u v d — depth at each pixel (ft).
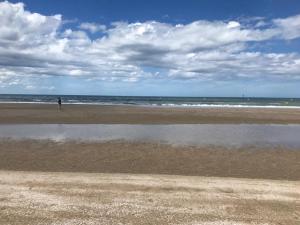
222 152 53.67
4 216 22.13
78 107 157.99
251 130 82.17
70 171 40.57
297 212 23.95
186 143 61.00
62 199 25.57
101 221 21.59
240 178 36.47
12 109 134.62
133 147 56.49
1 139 62.49
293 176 40.34
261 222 22.07
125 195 26.76
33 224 20.93
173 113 126.21
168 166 44.27
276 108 183.73
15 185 29.09
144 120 100.78
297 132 79.51
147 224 21.30
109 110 137.18
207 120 104.01
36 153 50.90
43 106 159.94
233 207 24.64
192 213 23.30
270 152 54.60
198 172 41.29
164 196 26.71
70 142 60.18
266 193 28.25
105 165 44.27
